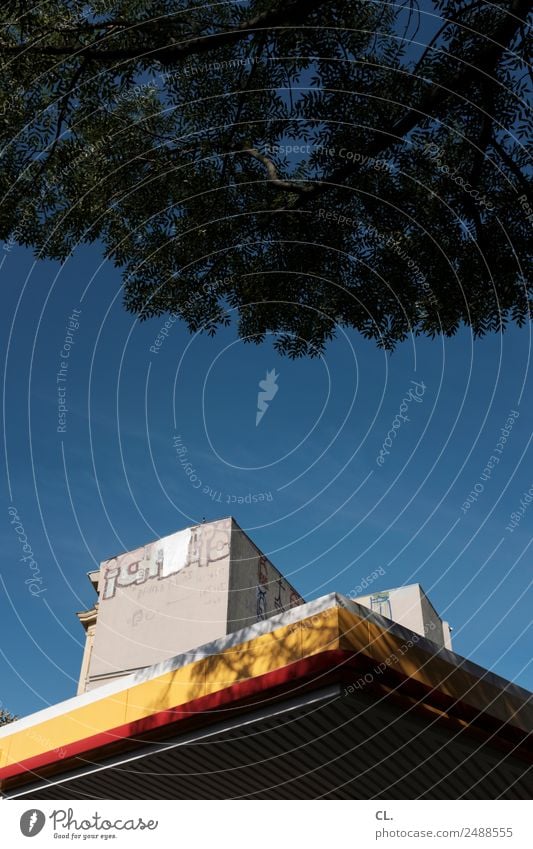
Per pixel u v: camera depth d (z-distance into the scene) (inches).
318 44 297.3
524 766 312.8
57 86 308.3
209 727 299.7
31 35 285.4
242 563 739.4
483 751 302.5
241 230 355.3
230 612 693.3
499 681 318.3
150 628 721.0
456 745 298.2
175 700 307.7
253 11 309.4
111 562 797.2
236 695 287.9
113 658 722.2
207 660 309.9
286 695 280.4
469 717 293.6
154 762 324.5
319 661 271.3
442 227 324.8
